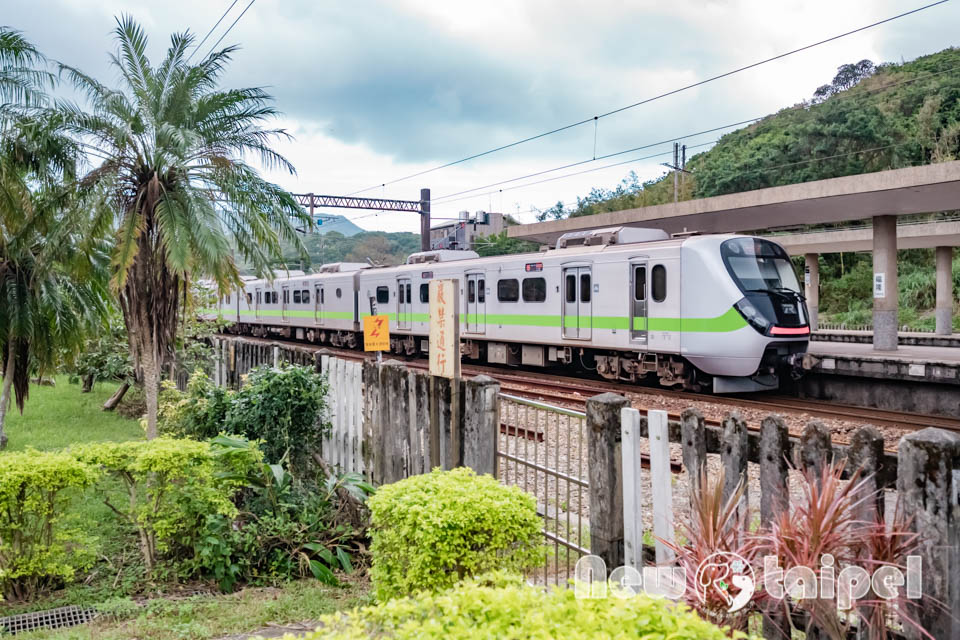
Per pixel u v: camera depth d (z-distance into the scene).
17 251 9.62
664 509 3.88
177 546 5.85
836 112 41.16
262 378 7.63
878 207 15.97
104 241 10.82
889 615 3.15
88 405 14.89
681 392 12.79
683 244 12.22
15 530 5.18
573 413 4.43
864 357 12.23
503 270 16.14
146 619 4.71
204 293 12.91
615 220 19.28
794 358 12.16
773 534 2.99
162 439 5.98
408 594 3.64
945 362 11.09
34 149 8.59
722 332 11.73
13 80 8.55
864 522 2.98
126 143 8.47
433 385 5.98
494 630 2.15
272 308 27.05
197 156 8.99
